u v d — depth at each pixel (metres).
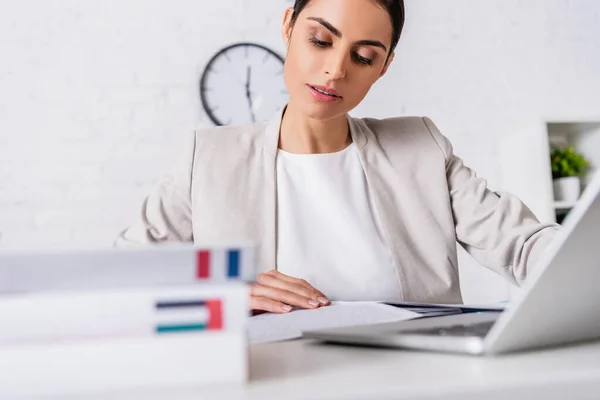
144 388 0.36
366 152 1.35
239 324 0.38
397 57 3.24
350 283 1.26
